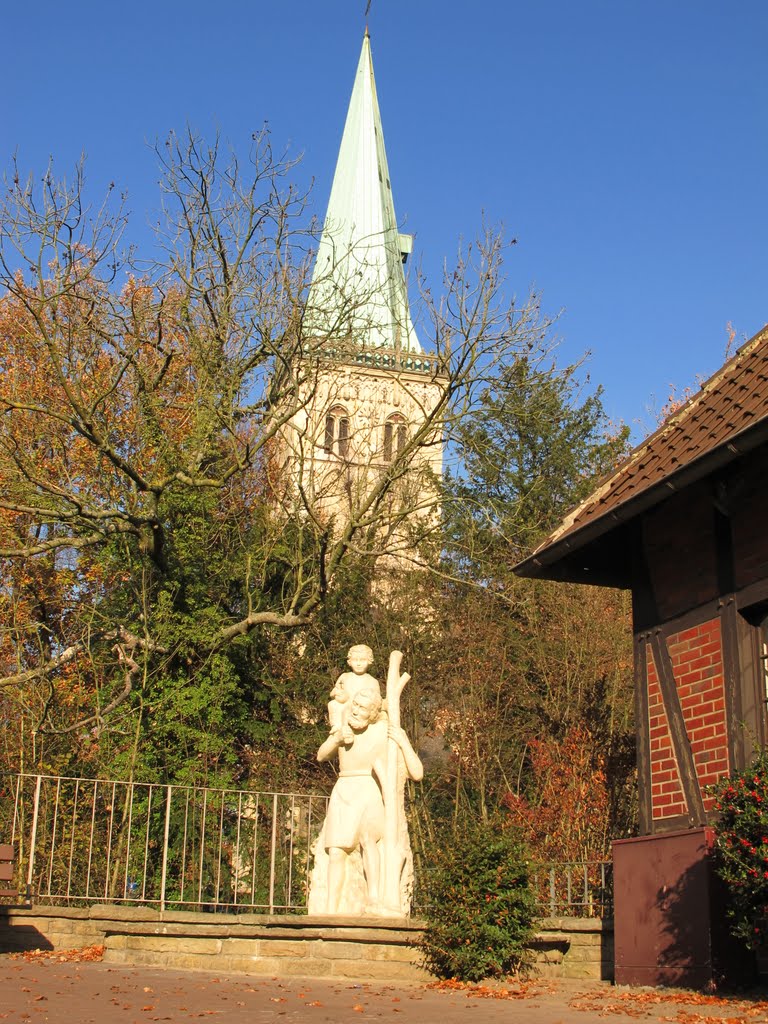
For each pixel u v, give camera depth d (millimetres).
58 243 20844
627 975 10203
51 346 20250
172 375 24250
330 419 28344
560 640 28266
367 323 24656
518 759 28516
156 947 11195
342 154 60719
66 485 23234
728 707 9844
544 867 14094
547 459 34719
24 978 9203
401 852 11953
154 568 22922
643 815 10789
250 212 22609
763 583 9578
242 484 25359
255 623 22188
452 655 29328
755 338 11922
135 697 21656
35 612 25547
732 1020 7371
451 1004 8789
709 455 9203
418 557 29953
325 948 10914
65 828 18422
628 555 12273
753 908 8414
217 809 19062
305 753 25344
